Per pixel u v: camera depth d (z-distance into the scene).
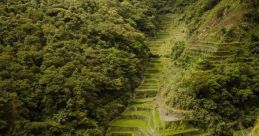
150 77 46.44
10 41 36.59
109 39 45.19
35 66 34.75
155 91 42.50
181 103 35.50
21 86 32.00
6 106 29.56
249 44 38.66
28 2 44.91
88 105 34.25
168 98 37.44
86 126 32.56
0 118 28.88
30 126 29.41
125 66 42.78
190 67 40.12
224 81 34.78
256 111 33.72
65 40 40.12
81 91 33.91
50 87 32.91
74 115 32.34
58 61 36.03
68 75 35.34
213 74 35.91
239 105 34.19
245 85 34.81
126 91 41.12
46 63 35.38
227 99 34.03
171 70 44.59
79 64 37.41
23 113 30.58
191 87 35.38
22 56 34.81
